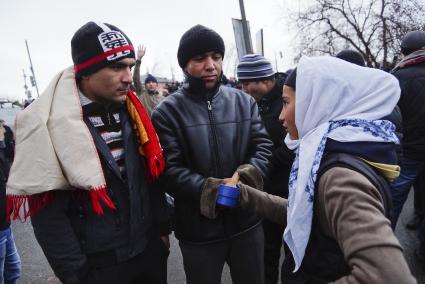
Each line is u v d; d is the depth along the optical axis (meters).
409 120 2.71
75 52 1.45
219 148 1.77
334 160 0.92
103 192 1.36
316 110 1.03
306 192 0.96
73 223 1.46
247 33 5.91
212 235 1.76
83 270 1.42
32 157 1.32
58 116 1.36
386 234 0.76
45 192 1.34
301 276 1.07
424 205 3.10
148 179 1.70
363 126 0.96
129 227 1.56
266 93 2.50
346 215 0.81
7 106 13.91
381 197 0.86
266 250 2.40
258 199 1.49
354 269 0.76
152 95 5.20
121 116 1.60
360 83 1.03
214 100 1.81
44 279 3.18
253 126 1.93
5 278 2.56
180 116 1.76
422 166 2.77
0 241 2.29
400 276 0.71
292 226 0.99
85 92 1.51
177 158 1.74
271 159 1.91
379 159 0.94
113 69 1.44
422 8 12.42
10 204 1.40
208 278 1.82
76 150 1.34
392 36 12.99
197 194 1.66
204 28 1.74
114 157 1.55
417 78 2.66
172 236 3.87
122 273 1.55
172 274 3.04
